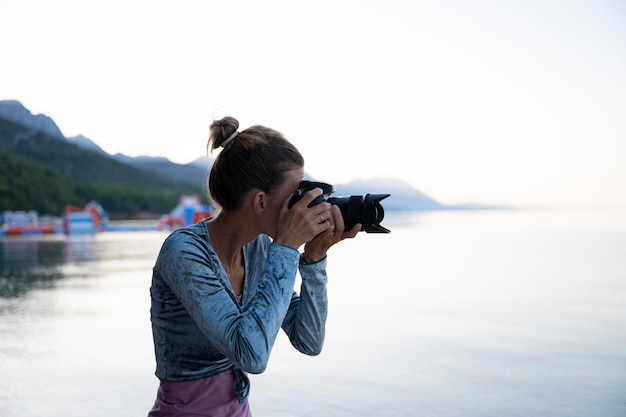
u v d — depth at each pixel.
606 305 6.33
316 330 1.36
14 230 28.31
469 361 4.14
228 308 1.21
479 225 35.22
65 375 3.89
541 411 3.16
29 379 3.81
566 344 4.62
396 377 3.77
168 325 1.28
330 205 1.26
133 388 3.62
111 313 6.22
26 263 12.47
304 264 1.32
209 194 1.34
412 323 5.43
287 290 1.21
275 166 1.27
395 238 21.34
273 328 1.17
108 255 14.66
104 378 3.83
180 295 1.22
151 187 110.44
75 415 3.18
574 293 7.20
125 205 76.75
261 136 1.28
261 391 3.53
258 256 1.40
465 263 11.14
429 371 3.90
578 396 3.39
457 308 6.21
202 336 1.27
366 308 6.22
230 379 1.32
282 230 1.24
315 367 4.01
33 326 5.54
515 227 30.02
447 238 20.81
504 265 10.61
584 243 16.41
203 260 1.24
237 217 1.31
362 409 3.22
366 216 1.25
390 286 7.94
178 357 1.28
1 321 5.79
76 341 4.88
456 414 3.13
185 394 1.29
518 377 3.75
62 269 11.05
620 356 4.23
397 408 3.22
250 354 1.14
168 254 1.24
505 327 5.24
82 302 6.98
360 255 13.56
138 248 17.52
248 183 1.26
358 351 4.42
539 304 6.43
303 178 1.33
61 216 66.81
